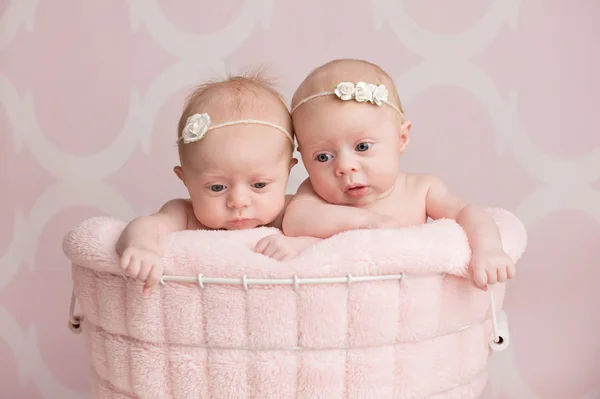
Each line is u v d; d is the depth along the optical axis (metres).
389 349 0.85
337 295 0.82
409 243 0.83
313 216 1.01
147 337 0.87
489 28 1.50
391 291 0.83
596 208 1.52
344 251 0.81
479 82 1.50
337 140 1.01
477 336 0.95
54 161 1.62
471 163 1.52
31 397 1.68
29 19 1.61
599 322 1.54
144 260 0.83
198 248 0.83
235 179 0.98
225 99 1.00
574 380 1.55
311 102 1.03
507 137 1.51
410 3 1.50
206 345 0.85
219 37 1.54
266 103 1.02
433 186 1.12
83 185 1.62
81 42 1.59
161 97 1.57
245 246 0.88
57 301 1.65
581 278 1.53
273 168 1.00
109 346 0.93
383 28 1.51
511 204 1.52
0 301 1.67
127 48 1.57
